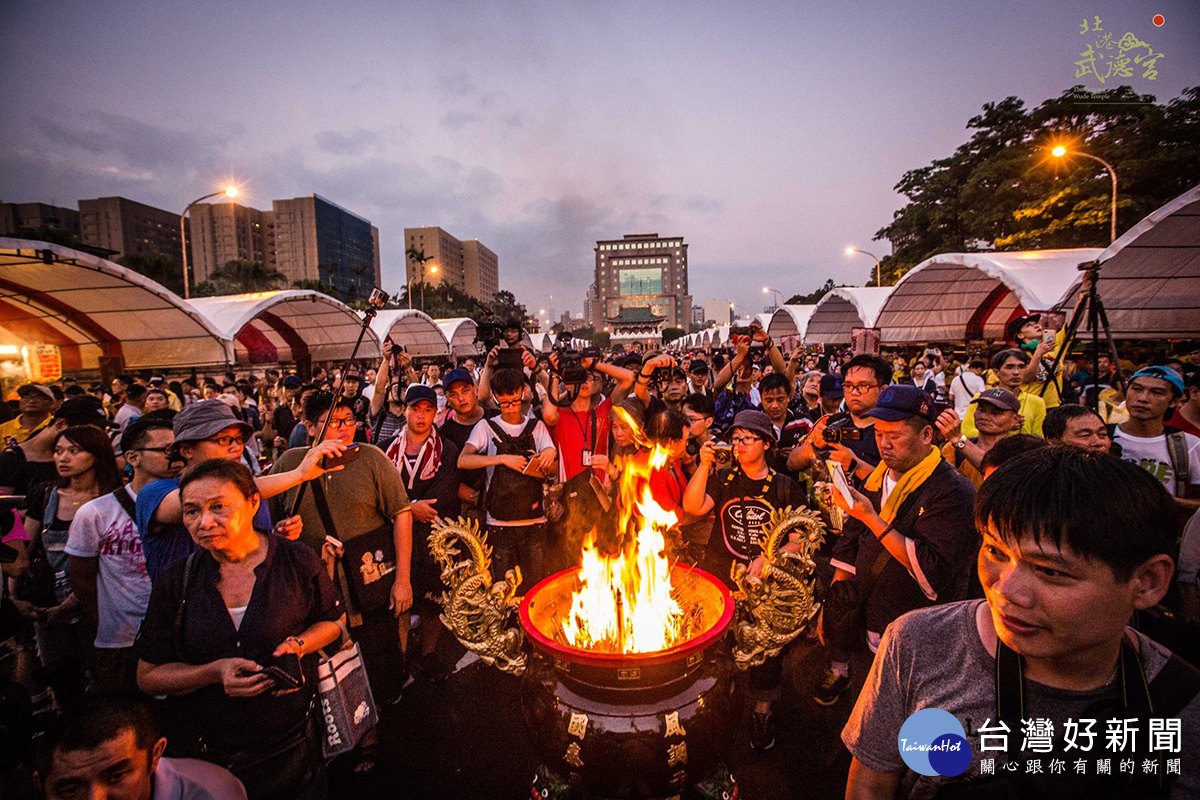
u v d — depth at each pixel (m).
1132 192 22.08
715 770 1.86
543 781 1.83
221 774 1.54
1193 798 0.87
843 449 2.41
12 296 14.65
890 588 2.18
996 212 27.03
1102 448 2.43
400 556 2.81
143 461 2.40
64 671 2.55
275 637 1.84
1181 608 2.18
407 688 3.26
